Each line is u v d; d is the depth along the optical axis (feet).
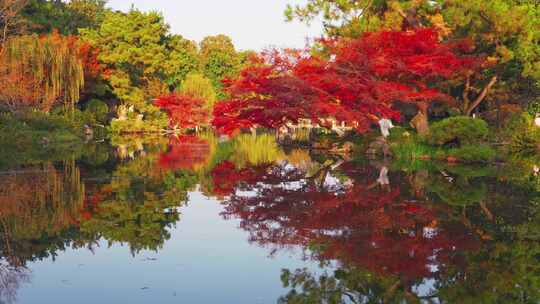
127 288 19.51
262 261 23.22
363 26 81.20
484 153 66.64
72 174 53.98
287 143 110.93
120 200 38.55
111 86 162.40
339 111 66.95
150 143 110.63
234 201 38.78
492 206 36.11
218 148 98.68
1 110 101.86
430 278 20.70
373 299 18.31
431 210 34.76
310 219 32.09
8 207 35.17
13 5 123.24
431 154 73.46
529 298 18.24
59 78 112.98
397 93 67.82
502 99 92.32
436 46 69.15
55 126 107.34
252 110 78.64
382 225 30.25
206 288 19.51
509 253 24.32
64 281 20.30
